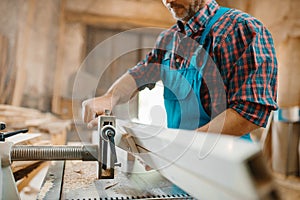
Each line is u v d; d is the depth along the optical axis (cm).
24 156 73
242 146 30
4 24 349
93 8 437
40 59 385
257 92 86
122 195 75
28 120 253
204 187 37
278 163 298
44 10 388
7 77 336
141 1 450
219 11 109
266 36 95
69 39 428
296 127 291
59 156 76
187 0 105
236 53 94
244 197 28
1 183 64
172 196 74
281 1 341
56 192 74
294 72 333
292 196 236
